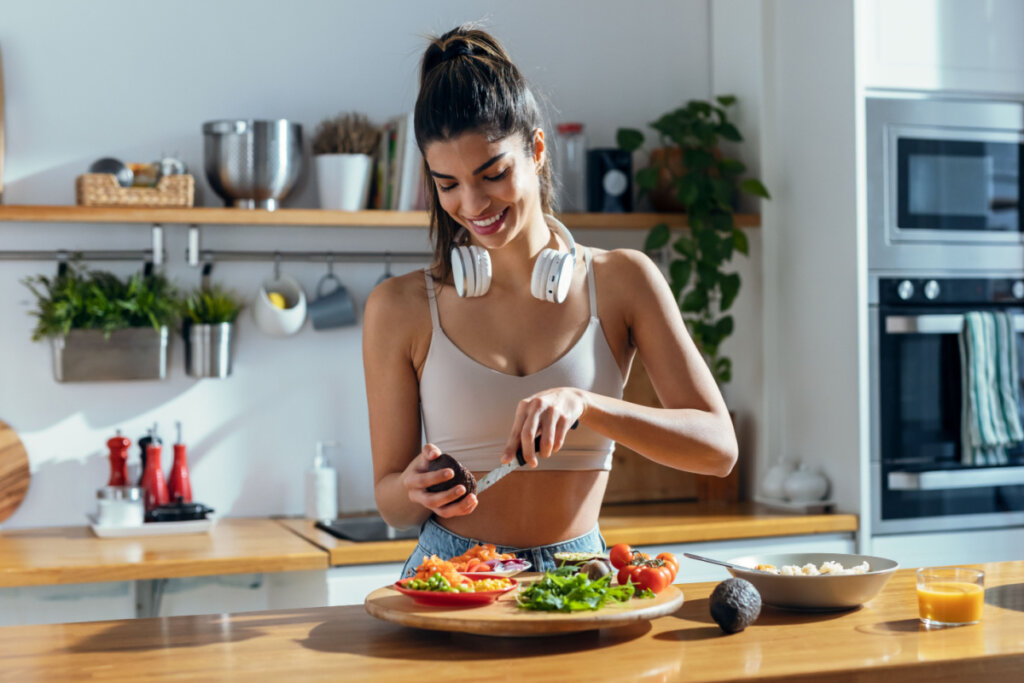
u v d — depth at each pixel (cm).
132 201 284
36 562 244
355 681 112
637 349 177
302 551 256
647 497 336
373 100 326
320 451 314
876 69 305
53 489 299
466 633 133
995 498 316
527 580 150
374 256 323
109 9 305
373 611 133
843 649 125
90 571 241
